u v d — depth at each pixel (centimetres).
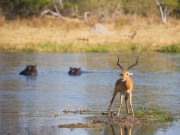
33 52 12569
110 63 10344
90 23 18725
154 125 4781
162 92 6725
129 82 5009
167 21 19912
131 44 13775
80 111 5416
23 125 4750
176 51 12875
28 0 19700
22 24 17762
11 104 5841
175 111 5438
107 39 14550
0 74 8631
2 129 4578
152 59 11144
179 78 8144
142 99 6194
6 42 13538
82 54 12294
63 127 4669
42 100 6128
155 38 14888
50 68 9575
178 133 4453
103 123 4844
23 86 7306
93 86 7344
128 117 5072
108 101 6094
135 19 19800
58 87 7231
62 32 16100
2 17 18388
